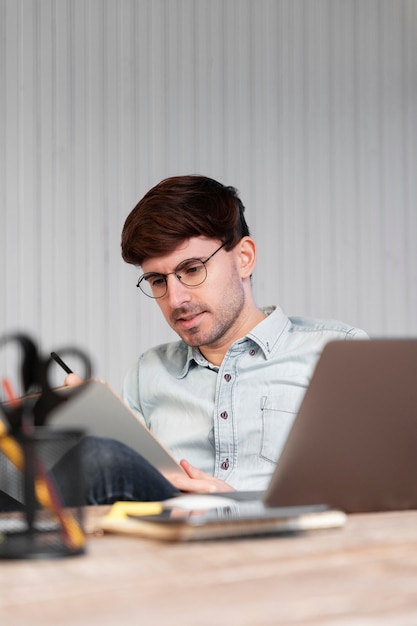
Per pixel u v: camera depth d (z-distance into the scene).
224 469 2.23
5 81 4.29
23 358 1.00
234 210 2.29
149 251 2.22
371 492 1.23
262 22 4.94
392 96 5.28
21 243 4.28
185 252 2.22
